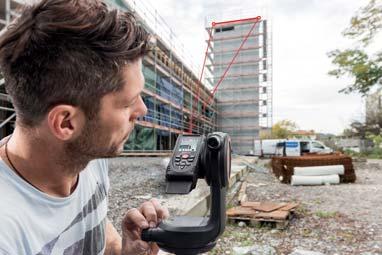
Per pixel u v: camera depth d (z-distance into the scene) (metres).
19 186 0.57
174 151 0.81
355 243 3.02
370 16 12.70
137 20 0.62
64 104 0.51
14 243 0.52
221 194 0.76
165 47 16.66
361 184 7.48
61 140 0.53
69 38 0.50
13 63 0.50
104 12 0.53
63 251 0.68
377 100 21.81
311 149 20.06
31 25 0.50
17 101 0.52
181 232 0.73
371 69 13.23
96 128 0.54
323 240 3.12
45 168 0.58
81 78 0.50
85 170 0.81
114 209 3.52
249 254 2.69
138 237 0.80
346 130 30.58
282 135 40.50
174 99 18.59
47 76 0.50
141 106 0.62
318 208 4.60
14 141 0.58
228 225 3.63
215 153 0.73
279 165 8.53
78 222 0.74
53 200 0.62
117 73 0.53
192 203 3.52
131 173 6.78
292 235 3.29
